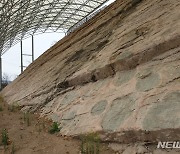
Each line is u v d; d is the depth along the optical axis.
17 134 7.50
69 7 51.56
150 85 6.02
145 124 5.04
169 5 8.11
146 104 5.56
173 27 6.66
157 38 6.89
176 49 6.14
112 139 5.71
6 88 26.70
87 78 9.18
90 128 6.49
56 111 9.27
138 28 8.69
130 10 11.08
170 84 5.48
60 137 7.09
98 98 7.59
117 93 6.95
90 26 15.41
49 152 5.93
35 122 9.12
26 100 13.34
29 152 6.00
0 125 8.73
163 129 4.56
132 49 7.73
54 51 19.64
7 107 13.60
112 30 11.02
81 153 5.56
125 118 5.75
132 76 7.02
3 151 6.13
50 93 11.21
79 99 8.62
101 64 8.75
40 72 17.06
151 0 9.85
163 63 6.23
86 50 11.87
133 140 5.20
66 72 11.66
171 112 4.82
